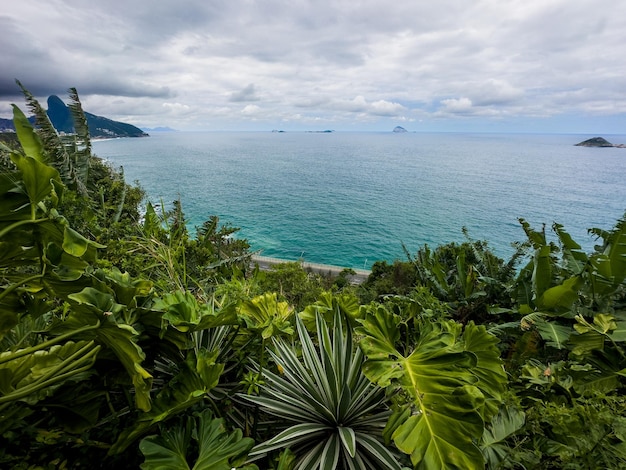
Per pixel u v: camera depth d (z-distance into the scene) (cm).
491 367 173
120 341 117
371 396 185
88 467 137
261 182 12600
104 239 402
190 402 132
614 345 282
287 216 8088
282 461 135
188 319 155
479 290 618
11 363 133
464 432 126
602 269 437
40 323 175
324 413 176
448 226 7219
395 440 128
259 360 198
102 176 1130
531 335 426
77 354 123
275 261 2959
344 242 6331
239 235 6328
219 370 139
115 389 167
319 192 11200
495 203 9425
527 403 217
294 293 505
